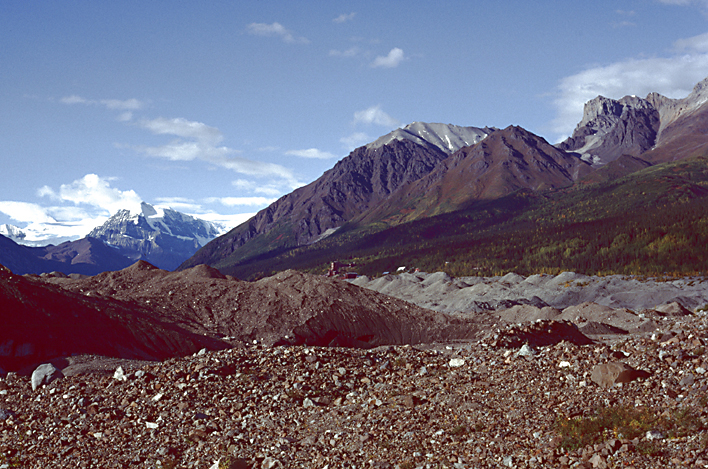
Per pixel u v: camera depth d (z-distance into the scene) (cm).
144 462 1772
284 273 7056
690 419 1438
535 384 2044
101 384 2545
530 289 16825
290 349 3009
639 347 2280
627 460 1316
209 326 5481
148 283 6372
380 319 6253
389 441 1716
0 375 2847
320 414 2095
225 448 1819
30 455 1859
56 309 3797
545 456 1422
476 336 6312
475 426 1722
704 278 14750
